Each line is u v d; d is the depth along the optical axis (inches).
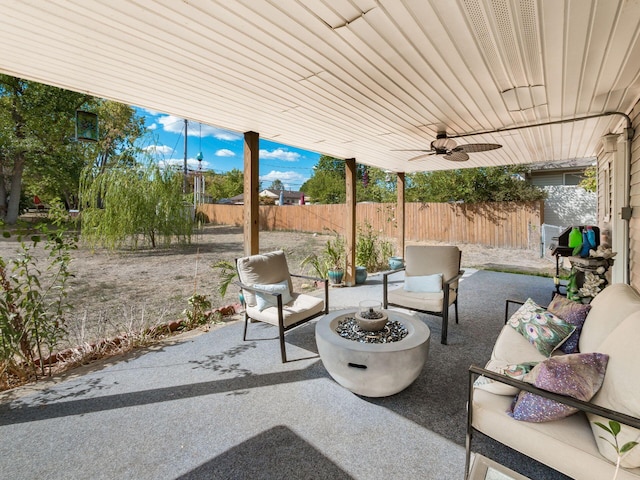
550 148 198.1
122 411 83.9
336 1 60.8
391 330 97.9
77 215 339.0
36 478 62.8
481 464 48.3
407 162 253.0
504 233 377.4
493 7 62.4
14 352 97.0
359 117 135.3
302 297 135.1
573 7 61.9
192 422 79.5
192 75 94.7
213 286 219.3
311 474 63.9
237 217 673.0
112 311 165.0
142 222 357.4
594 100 114.5
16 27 69.7
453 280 134.7
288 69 90.6
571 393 50.4
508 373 61.1
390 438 73.8
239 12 64.4
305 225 572.4
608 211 189.8
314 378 100.6
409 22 67.7
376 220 451.5
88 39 74.9
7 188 494.3
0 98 415.2
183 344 126.6
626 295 70.5
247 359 113.6
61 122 451.5
